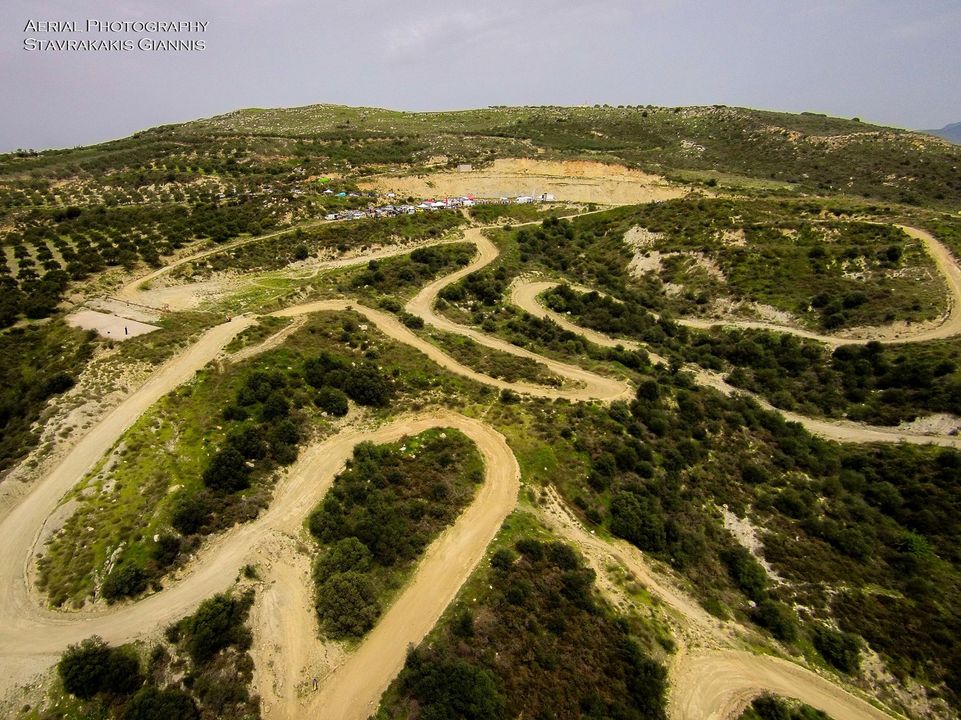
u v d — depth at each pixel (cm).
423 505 4091
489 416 5300
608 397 5862
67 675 2705
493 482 4444
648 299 9112
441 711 2631
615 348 7375
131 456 4134
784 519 4928
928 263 7875
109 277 7169
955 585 4334
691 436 5678
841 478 5441
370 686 2881
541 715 2812
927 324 7106
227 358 5425
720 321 8519
